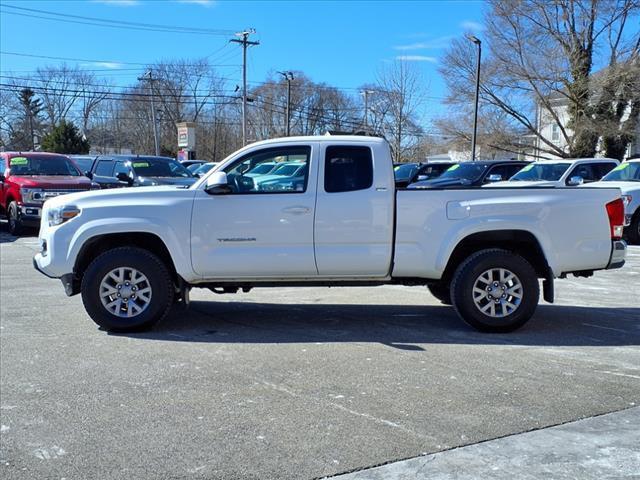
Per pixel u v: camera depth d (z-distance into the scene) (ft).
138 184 52.90
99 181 56.70
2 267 35.45
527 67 129.18
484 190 20.83
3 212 54.70
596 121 123.54
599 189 21.34
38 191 49.14
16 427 13.60
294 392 15.53
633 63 118.73
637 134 123.85
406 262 20.77
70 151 181.47
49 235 20.83
